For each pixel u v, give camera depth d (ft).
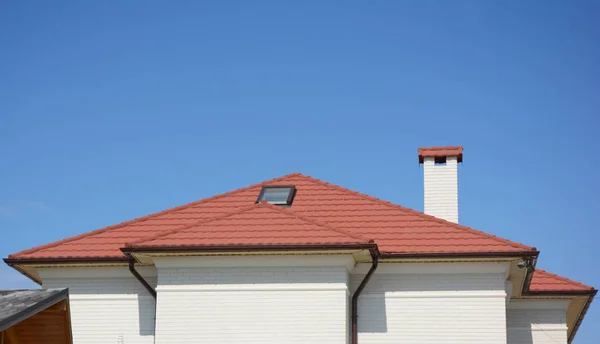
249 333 61.93
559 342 75.51
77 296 67.77
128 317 67.10
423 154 81.46
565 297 75.66
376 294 65.57
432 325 64.59
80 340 66.80
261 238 62.59
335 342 61.21
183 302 62.95
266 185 74.79
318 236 62.23
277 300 62.34
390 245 65.98
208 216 71.41
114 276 67.92
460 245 65.21
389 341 64.54
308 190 74.08
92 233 70.03
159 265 63.67
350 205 71.46
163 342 62.28
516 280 69.46
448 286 65.16
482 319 64.23
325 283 62.23
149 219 71.61
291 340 61.52
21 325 43.34
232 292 62.75
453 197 80.07
